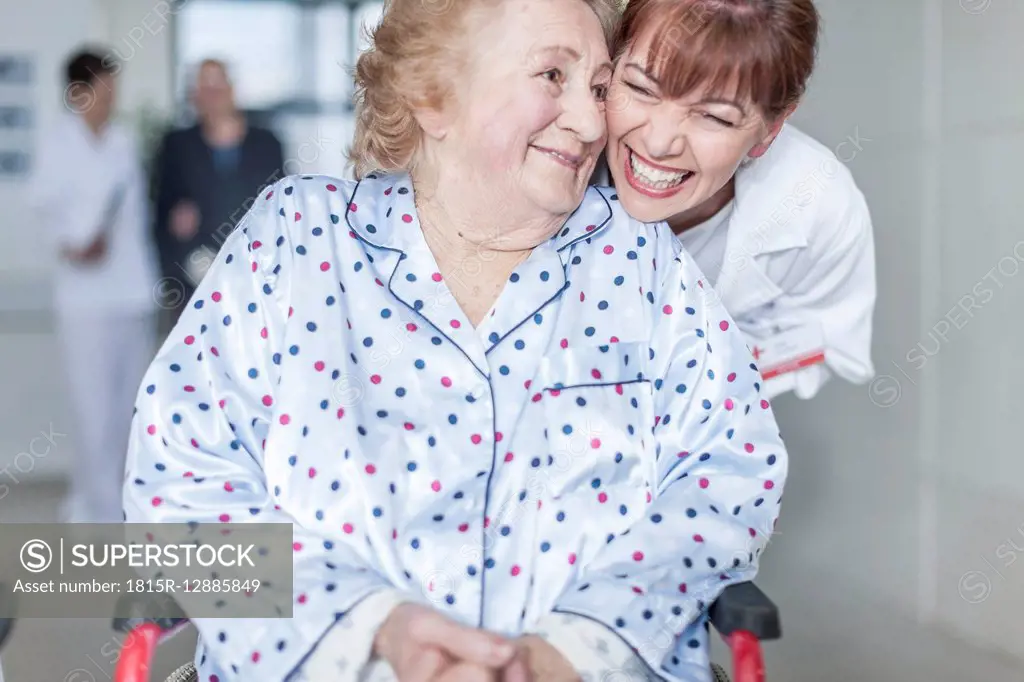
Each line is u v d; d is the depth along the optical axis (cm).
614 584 87
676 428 99
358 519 90
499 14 89
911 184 219
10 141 312
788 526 251
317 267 95
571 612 85
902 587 221
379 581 87
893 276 225
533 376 96
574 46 89
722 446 97
